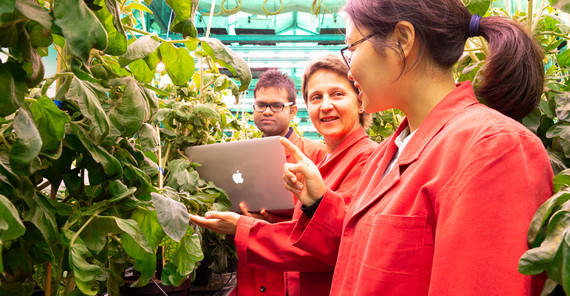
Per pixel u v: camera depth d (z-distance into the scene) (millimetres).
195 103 2604
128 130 993
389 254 706
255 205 1930
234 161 1958
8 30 615
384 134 3543
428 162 719
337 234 1198
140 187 1130
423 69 792
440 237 632
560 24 1660
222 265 2529
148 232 1124
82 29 611
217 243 2559
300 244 1204
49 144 835
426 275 688
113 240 1225
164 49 1138
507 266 573
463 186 623
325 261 1228
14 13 606
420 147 774
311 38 7191
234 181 1960
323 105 1598
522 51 731
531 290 623
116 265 1349
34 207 806
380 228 736
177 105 2355
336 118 1618
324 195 1209
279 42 7863
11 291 818
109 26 864
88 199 1107
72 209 1042
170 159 2430
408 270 691
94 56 1118
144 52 1023
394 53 775
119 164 979
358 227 852
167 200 1072
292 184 1275
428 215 693
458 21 777
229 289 2471
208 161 2012
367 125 1847
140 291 1670
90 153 922
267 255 1342
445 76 805
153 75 1232
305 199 1273
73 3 609
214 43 1070
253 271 2020
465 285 583
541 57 769
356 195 1007
